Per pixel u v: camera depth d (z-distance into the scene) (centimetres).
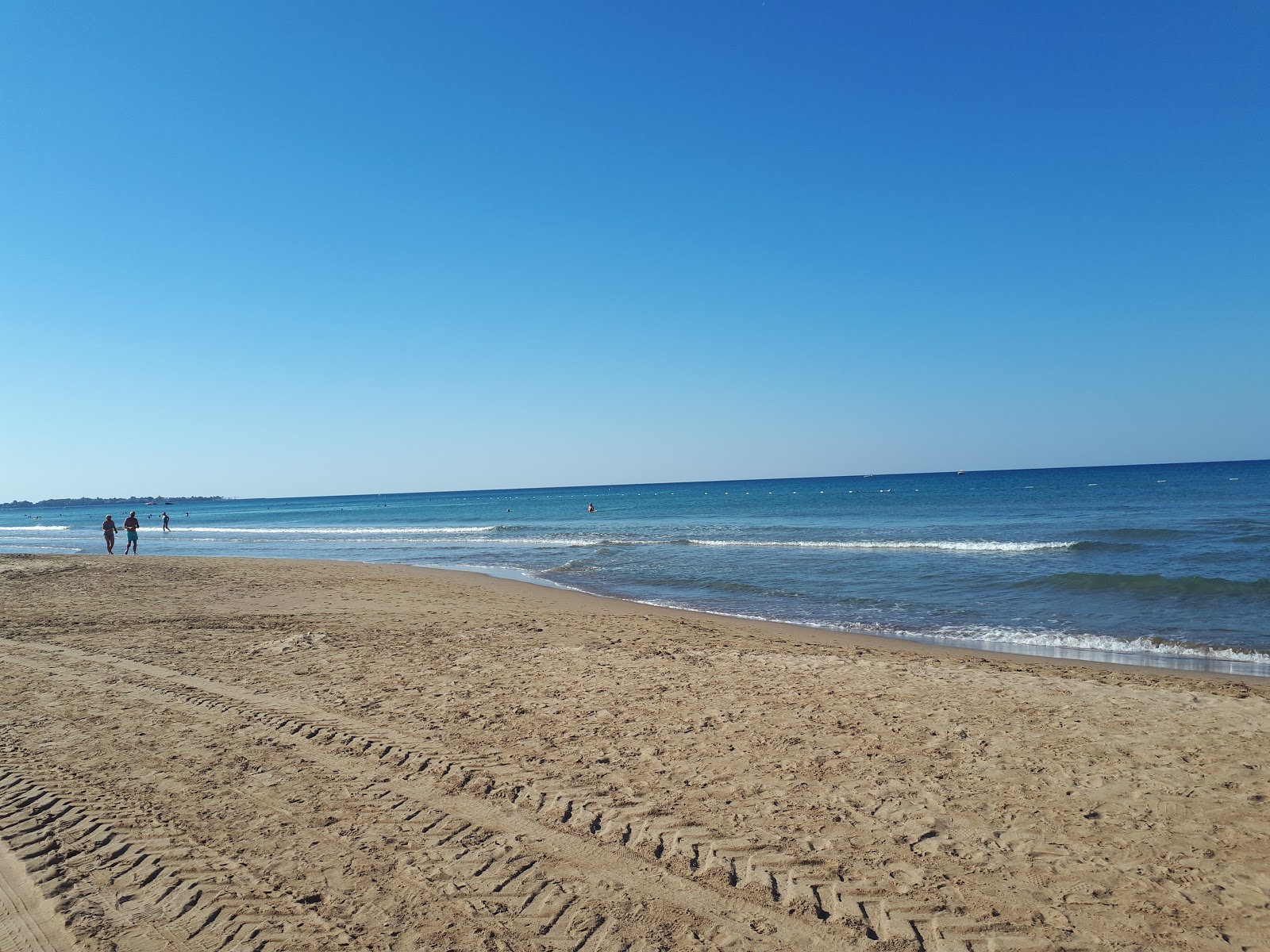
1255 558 2195
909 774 566
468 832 483
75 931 379
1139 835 464
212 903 404
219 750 641
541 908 397
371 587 1900
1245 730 660
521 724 701
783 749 623
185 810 521
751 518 5638
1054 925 375
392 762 607
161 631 1245
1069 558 2356
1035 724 683
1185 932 368
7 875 436
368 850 462
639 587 2008
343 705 773
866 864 436
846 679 863
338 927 382
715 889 413
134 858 455
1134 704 750
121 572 2136
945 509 5788
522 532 4750
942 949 358
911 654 1145
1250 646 1174
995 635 1310
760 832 477
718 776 568
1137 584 1733
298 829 491
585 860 446
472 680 877
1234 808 500
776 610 1602
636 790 544
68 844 472
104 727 707
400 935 375
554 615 1467
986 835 468
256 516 10494
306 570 2277
